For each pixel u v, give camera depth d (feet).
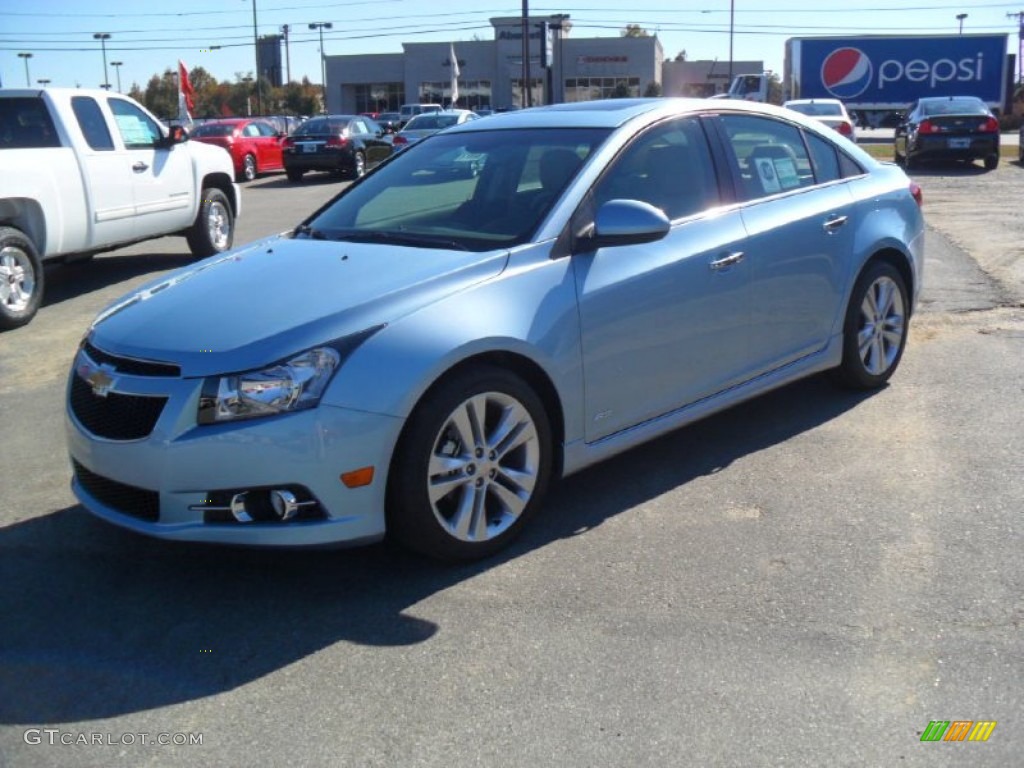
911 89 117.29
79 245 30.66
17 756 9.33
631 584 12.13
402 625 11.41
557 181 14.19
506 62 211.82
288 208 55.98
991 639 10.71
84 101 31.45
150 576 12.81
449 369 12.03
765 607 11.50
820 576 12.16
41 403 20.71
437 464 12.05
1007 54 114.93
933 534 13.16
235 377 11.23
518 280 12.88
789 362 17.01
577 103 17.21
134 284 33.68
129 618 11.80
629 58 209.15
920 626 11.00
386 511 12.01
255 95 268.41
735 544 13.08
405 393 11.50
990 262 31.35
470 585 12.25
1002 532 13.15
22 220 28.60
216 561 13.16
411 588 12.24
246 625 11.54
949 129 67.92
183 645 11.17
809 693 9.87
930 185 58.18
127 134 33.27
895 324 19.27
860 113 120.16
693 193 15.42
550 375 12.96
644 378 14.32
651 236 13.37
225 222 39.58
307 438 11.15
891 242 18.56
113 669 10.73
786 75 126.00
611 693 9.98
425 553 12.28
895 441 16.56
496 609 11.66
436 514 12.12
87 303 30.66
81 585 12.63
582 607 11.64
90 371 12.37
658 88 211.82
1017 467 15.25
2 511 15.06
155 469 11.41
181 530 11.40
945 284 28.22
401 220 15.08
